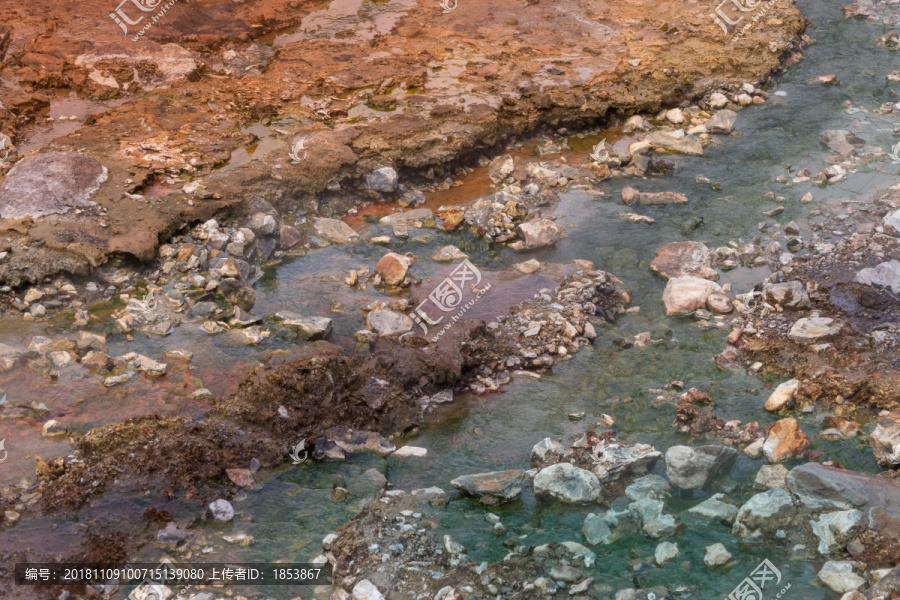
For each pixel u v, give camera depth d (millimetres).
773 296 7203
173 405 5855
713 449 5258
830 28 13602
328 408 5871
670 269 7906
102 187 8117
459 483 5242
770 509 4797
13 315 6801
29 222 7438
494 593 4438
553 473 5227
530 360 6688
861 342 6570
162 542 4770
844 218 8547
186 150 9031
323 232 8359
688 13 13281
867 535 4609
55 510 4906
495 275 7871
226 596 4457
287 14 13000
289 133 9570
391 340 6820
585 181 9492
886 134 10312
